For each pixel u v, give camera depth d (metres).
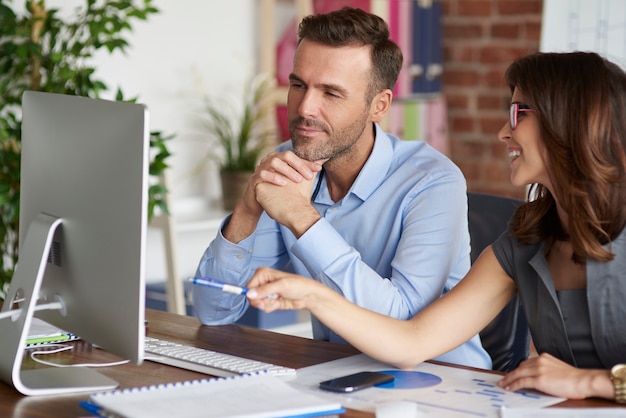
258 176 2.11
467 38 5.00
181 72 4.32
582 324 1.81
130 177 1.58
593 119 1.71
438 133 4.96
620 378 1.60
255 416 1.47
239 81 4.55
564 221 1.82
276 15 4.67
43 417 1.55
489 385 1.73
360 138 2.26
